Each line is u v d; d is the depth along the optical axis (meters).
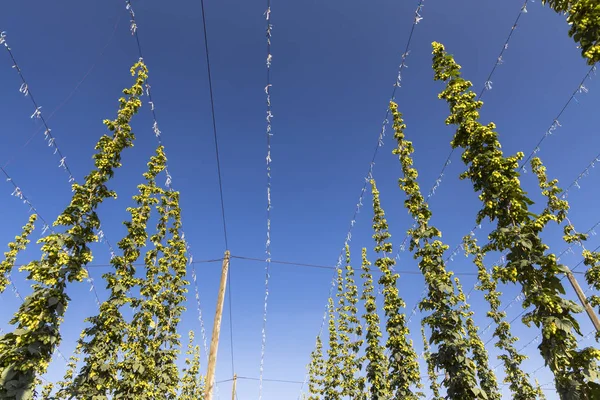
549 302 11.40
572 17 10.05
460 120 15.95
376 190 31.97
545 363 11.76
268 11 13.35
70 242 16.62
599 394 10.66
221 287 22.17
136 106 20.09
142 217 26.61
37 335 14.86
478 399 17.09
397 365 27.62
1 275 27.12
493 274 12.95
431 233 20.44
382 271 29.55
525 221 13.00
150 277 29.38
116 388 22.91
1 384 14.07
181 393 47.00
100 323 22.75
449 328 18.39
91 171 18.09
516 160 13.73
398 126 24.94
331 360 43.75
